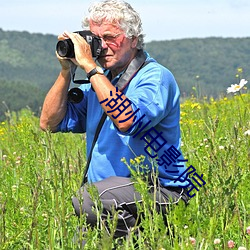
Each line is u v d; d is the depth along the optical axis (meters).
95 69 9.95
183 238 8.34
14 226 9.87
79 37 10.12
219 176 9.64
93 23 10.15
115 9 10.03
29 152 13.16
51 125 11.30
